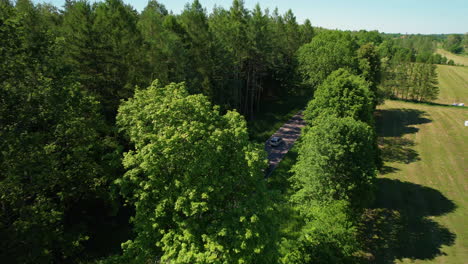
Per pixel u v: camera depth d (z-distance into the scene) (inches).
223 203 570.3
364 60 2149.4
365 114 1309.1
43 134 681.0
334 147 927.7
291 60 2687.0
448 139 1998.0
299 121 2239.2
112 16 1355.8
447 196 1311.5
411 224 1115.3
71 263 762.2
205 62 1487.5
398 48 5364.2
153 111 589.6
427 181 1444.4
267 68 2434.8
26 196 663.1
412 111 2699.3
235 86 1833.2
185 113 606.5
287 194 1211.9
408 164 1632.6
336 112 1253.7
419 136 2063.2
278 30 2532.0
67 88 748.0
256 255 521.7
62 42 824.9
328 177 940.6
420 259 940.0
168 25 1544.0
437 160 1680.6
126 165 556.4
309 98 2527.1
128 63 1170.0
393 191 1347.2
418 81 3078.2
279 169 1408.7
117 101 1112.8
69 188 766.5
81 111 794.8
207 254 472.7
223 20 1958.7
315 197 957.8
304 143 1203.2
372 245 1003.3
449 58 7440.9
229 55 1679.4
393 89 3218.5
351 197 960.9
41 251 562.6
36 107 683.4
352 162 945.5
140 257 560.1
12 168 589.9
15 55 664.4
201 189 523.8
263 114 2274.9
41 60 736.3
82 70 1057.5
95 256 804.0
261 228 510.0
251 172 573.9
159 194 567.5
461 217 1154.7
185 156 564.1
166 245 514.6
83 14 1135.0
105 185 866.1
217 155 560.1
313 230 769.6
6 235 555.2
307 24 3213.6
